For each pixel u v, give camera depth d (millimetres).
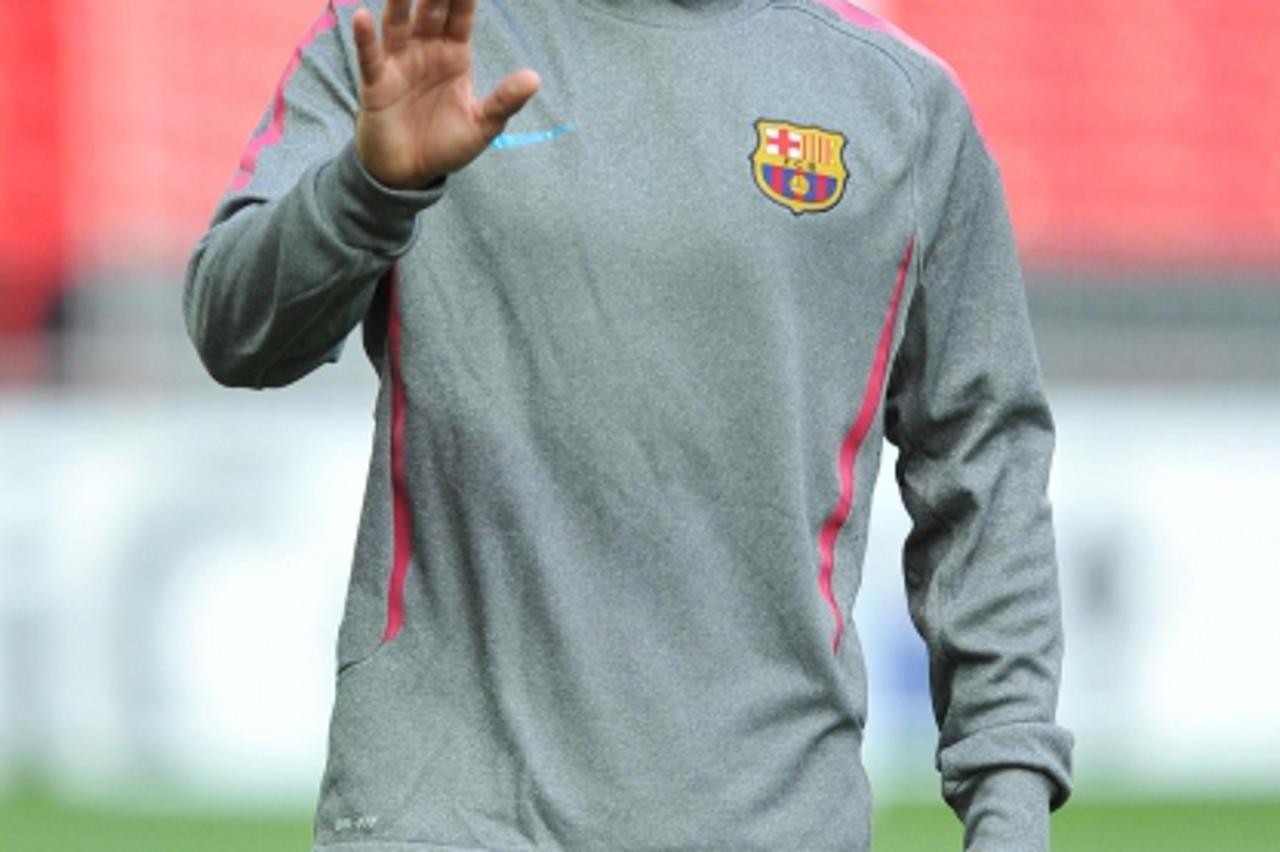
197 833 27766
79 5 38312
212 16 38781
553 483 8852
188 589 30688
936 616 9922
